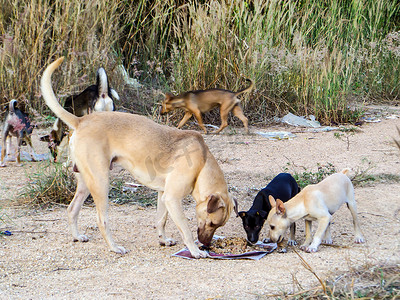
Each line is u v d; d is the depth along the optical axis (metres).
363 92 15.72
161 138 5.48
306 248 5.45
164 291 4.39
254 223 5.79
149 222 6.59
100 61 12.48
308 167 9.15
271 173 8.82
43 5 12.22
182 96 11.26
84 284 4.61
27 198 7.33
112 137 5.43
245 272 4.83
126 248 5.67
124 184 8.09
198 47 12.91
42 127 11.20
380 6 16.86
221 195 5.48
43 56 12.32
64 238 5.92
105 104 9.33
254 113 13.00
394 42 16.78
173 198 5.39
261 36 13.40
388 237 5.81
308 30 14.43
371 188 7.90
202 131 12.00
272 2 13.66
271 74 13.20
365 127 12.66
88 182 5.41
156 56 14.77
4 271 4.96
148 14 14.49
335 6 15.36
